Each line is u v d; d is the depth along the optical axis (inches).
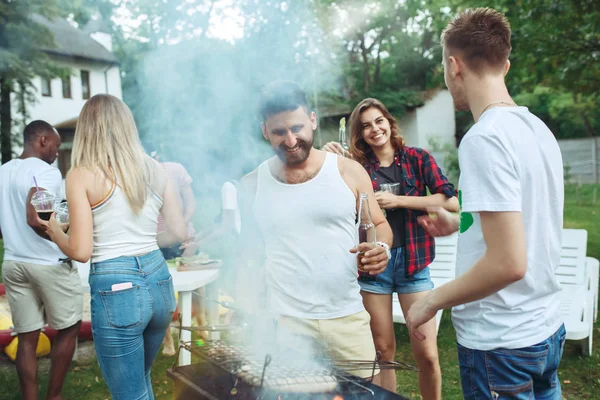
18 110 460.4
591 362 134.2
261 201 74.5
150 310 78.6
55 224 77.1
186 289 113.0
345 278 73.3
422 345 95.7
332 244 72.0
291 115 67.3
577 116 788.6
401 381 127.9
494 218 48.8
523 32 286.8
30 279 103.9
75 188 74.2
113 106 78.1
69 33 676.7
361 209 73.9
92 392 123.9
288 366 64.6
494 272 48.7
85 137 76.2
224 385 63.7
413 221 97.3
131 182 76.5
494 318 54.1
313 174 72.3
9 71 409.4
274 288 75.8
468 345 56.1
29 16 407.5
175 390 70.1
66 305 106.6
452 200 97.7
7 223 103.2
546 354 54.6
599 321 161.0
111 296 75.7
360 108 101.0
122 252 76.9
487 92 54.2
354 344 74.5
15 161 105.3
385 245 73.4
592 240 283.9
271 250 75.4
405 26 747.4
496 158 49.3
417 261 97.0
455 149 609.3
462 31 54.4
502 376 54.1
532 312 54.0
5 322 146.6
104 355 77.3
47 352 139.8
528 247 52.8
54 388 108.6
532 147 52.1
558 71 297.7
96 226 76.4
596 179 657.0
